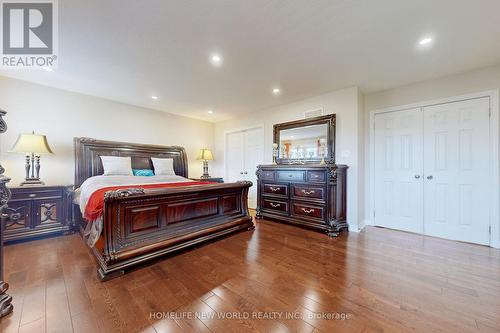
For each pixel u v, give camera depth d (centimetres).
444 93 299
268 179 394
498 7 167
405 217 332
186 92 361
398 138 338
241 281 182
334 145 351
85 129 372
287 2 166
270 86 334
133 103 421
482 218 274
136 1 163
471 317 139
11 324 130
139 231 212
